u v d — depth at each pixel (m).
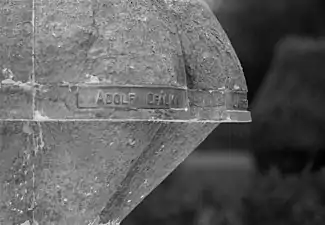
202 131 1.69
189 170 6.44
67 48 1.40
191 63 1.57
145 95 1.41
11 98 1.39
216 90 1.59
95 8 1.43
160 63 1.43
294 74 4.50
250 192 4.29
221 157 7.50
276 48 5.07
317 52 4.56
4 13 1.42
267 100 4.48
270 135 4.36
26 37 1.40
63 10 1.42
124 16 1.44
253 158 4.78
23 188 1.51
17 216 1.53
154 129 1.52
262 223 4.16
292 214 4.06
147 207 5.02
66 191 1.53
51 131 1.46
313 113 4.31
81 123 1.45
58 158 1.49
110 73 1.39
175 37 1.51
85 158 1.50
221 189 5.33
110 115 1.39
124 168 1.54
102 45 1.41
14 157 1.48
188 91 1.56
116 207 1.64
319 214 4.00
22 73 1.39
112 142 1.49
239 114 1.63
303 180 4.14
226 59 1.62
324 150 4.29
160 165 1.66
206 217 4.71
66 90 1.39
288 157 4.34
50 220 1.55
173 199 5.12
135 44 1.42
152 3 1.50
